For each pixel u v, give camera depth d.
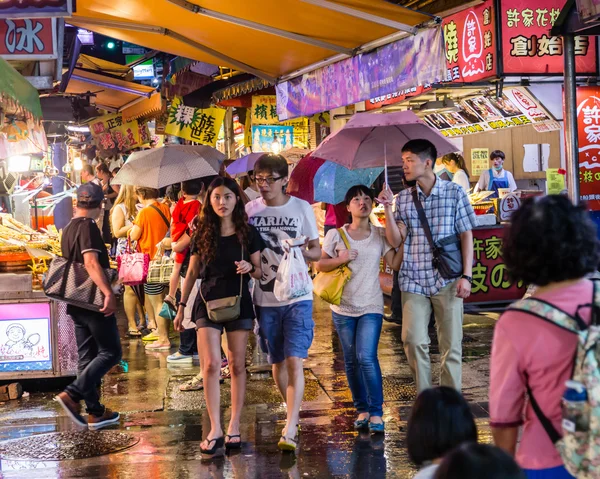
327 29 7.67
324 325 10.93
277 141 16.03
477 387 7.16
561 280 2.66
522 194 10.14
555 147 14.43
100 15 8.66
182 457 5.59
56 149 14.38
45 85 8.66
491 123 11.62
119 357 6.45
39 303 7.52
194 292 6.94
